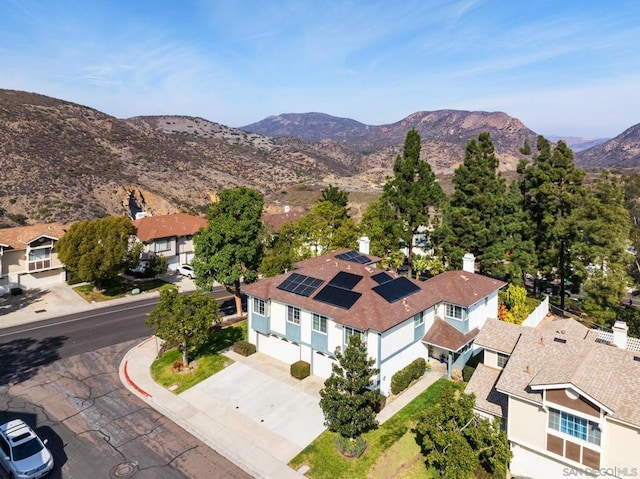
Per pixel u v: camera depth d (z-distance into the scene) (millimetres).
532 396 17281
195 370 26922
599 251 33156
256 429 21109
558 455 16891
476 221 40031
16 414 22000
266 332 28500
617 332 22703
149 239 51812
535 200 41906
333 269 29516
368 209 45688
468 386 21344
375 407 22469
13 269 43781
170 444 19797
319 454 19281
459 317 27422
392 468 18469
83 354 29547
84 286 46375
